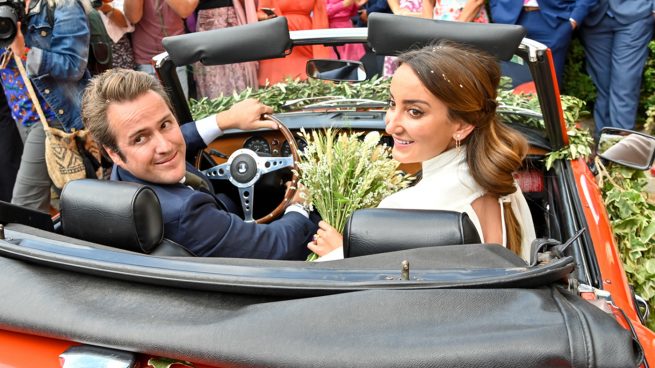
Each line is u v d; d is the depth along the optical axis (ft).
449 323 3.87
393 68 17.78
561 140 8.48
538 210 8.92
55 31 12.40
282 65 15.94
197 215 6.63
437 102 6.12
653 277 9.65
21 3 12.10
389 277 4.29
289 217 7.97
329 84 11.24
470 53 6.25
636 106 19.22
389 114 6.48
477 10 17.56
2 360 4.40
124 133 6.61
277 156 9.89
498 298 4.00
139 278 4.48
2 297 4.54
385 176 7.50
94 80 6.82
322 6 17.98
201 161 9.83
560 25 17.67
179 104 9.99
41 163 13.85
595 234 7.30
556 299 3.99
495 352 3.63
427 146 6.36
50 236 5.33
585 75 20.26
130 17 16.03
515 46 7.55
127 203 5.33
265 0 17.51
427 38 7.86
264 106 9.05
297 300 4.22
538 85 7.85
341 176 7.29
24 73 12.77
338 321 3.96
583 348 3.58
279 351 3.86
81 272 4.69
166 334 4.07
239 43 8.77
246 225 7.13
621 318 5.22
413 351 3.72
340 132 9.76
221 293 4.44
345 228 5.05
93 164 13.58
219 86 16.03
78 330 4.22
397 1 19.76
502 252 4.71
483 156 6.26
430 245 4.87
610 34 18.72
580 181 8.34
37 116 13.48
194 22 18.43
